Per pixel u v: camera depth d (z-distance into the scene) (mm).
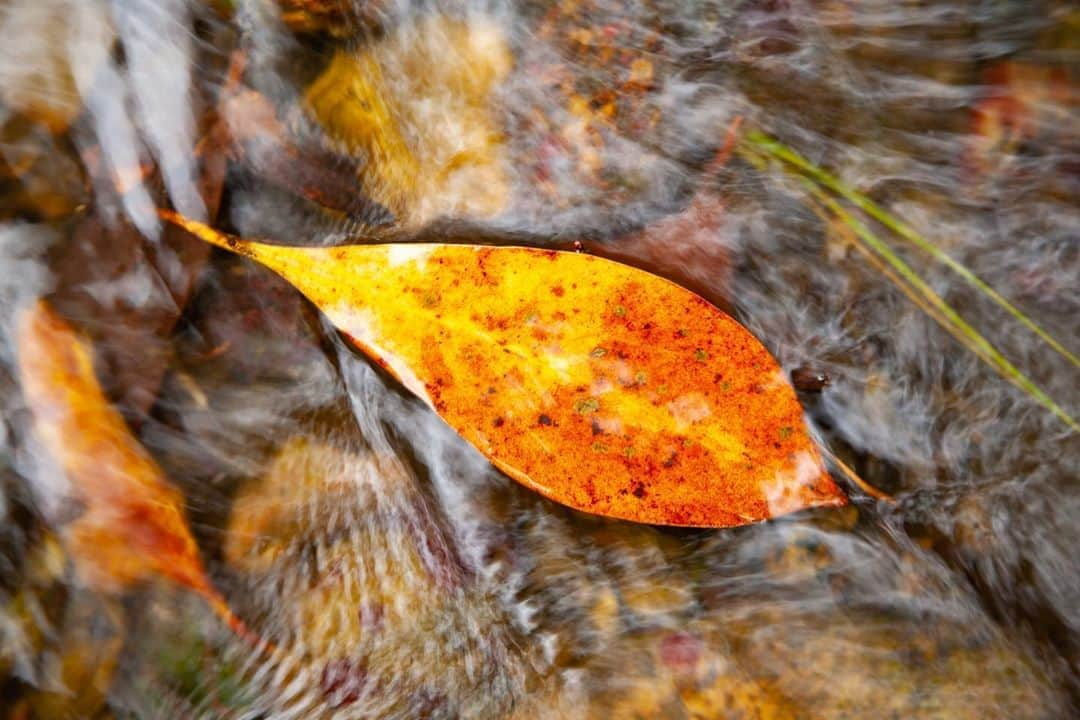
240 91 311
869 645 287
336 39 314
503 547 297
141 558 295
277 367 303
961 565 291
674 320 296
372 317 299
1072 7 303
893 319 300
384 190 309
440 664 292
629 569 294
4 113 305
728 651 288
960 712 282
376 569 296
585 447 294
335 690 292
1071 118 302
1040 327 296
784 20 310
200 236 305
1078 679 286
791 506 293
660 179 307
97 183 305
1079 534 290
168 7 310
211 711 292
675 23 312
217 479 299
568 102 311
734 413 293
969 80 306
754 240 303
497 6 313
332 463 301
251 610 295
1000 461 294
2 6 308
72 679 292
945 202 302
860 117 307
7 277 300
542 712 286
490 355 297
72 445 296
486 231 305
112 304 301
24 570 294
